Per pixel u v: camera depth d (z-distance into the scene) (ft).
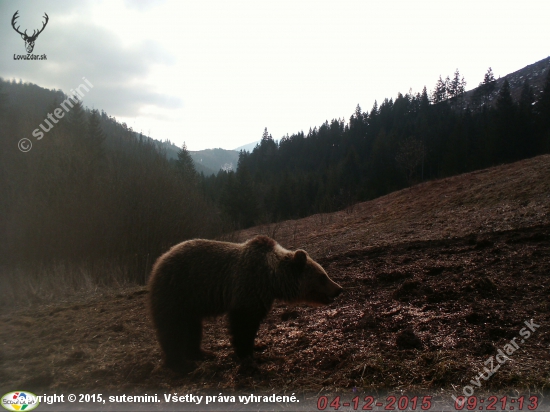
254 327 16.15
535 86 360.07
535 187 48.70
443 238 35.68
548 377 11.41
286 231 87.35
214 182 232.53
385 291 22.25
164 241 49.93
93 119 96.43
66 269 42.80
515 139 146.20
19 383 15.71
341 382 13.16
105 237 46.83
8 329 24.45
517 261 22.20
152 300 16.38
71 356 18.48
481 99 344.69
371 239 48.14
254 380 14.30
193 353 17.25
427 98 294.87
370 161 188.14
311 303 18.08
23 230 48.47
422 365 13.21
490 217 41.32
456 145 166.50
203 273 16.33
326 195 159.43
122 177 53.26
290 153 330.54
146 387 14.70
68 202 49.01
